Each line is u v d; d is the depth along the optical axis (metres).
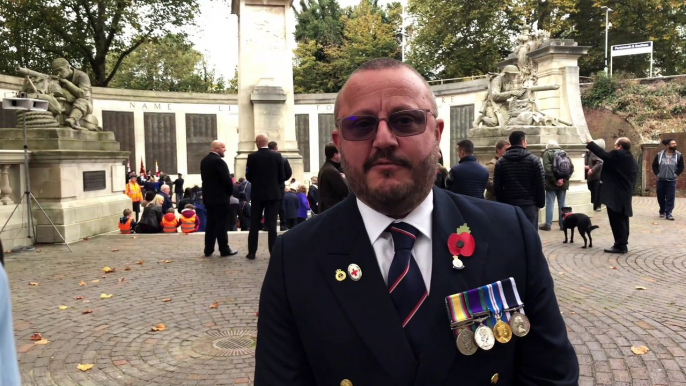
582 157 14.12
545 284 1.58
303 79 42.06
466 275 1.49
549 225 11.85
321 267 1.52
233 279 7.32
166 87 45.91
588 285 6.85
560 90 17.62
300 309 1.51
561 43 17.55
